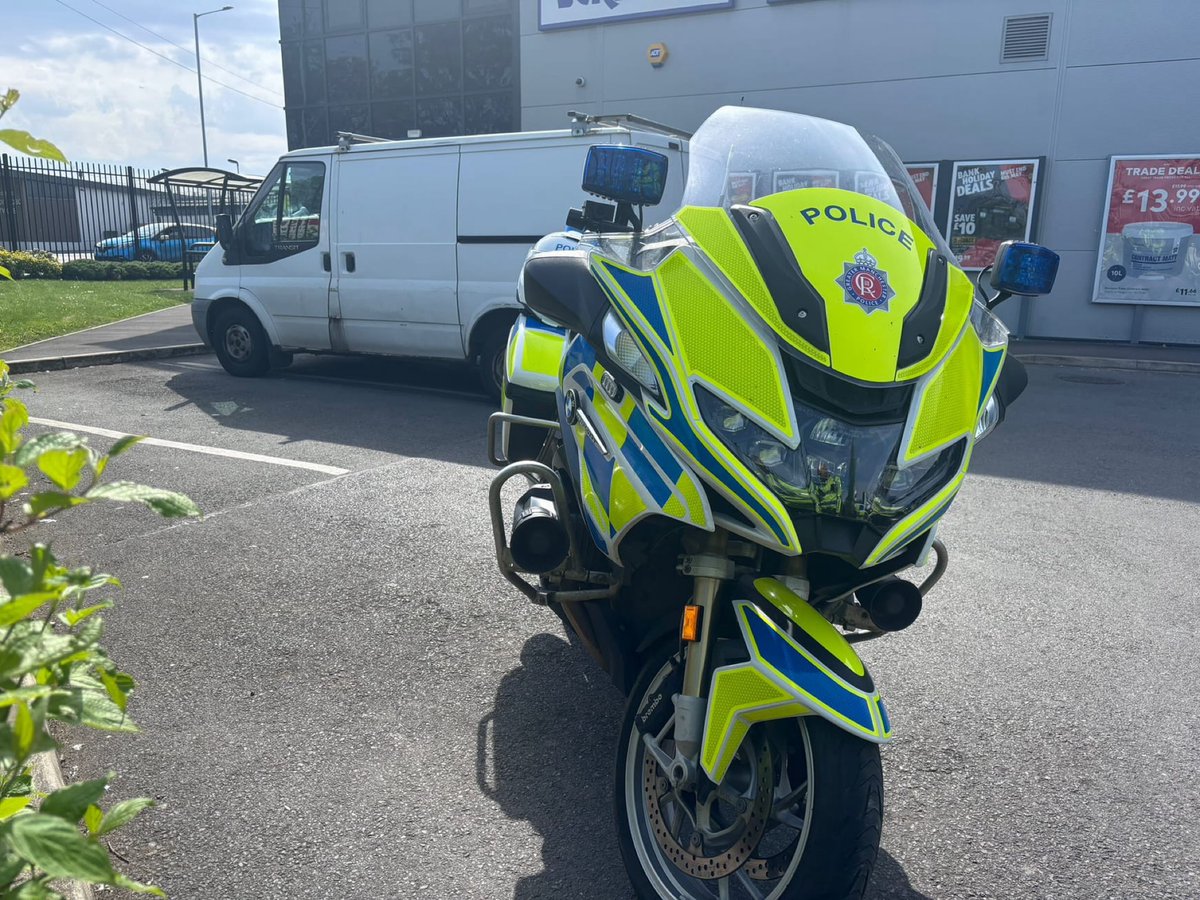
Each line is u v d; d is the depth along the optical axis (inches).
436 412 367.2
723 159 122.4
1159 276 599.2
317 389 410.3
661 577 125.6
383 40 789.2
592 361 125.3
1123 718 158.9
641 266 114.8
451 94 772.0
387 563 212.8
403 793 133.0
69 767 136.8
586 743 146.7
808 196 111.5
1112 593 211.8
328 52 810.2
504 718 153.0
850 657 97.0
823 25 645.3
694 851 107.7
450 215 381.1
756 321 101.0
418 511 246.8
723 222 109.3
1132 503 278.2
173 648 172.9
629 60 701.3
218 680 162.2
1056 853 124.5
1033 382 486.0
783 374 98.3
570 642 178.9
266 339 430.9
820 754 94.7
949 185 630.5
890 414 100.3
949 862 122.3
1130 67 585.6
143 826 124.3
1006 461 323.3
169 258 1126.4
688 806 112.7
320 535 228.8
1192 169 582.6
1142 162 589.9
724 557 105.0
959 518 262.5
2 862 47.6
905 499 99.8
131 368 454.6
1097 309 619.2
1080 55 593.9
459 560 215.3
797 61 655.8
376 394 401.7
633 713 114.4
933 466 103.5
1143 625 195.6
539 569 127.5
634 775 114.7
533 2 724.0
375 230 397.4
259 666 167.3
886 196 122.5
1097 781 140.9
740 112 130.0
